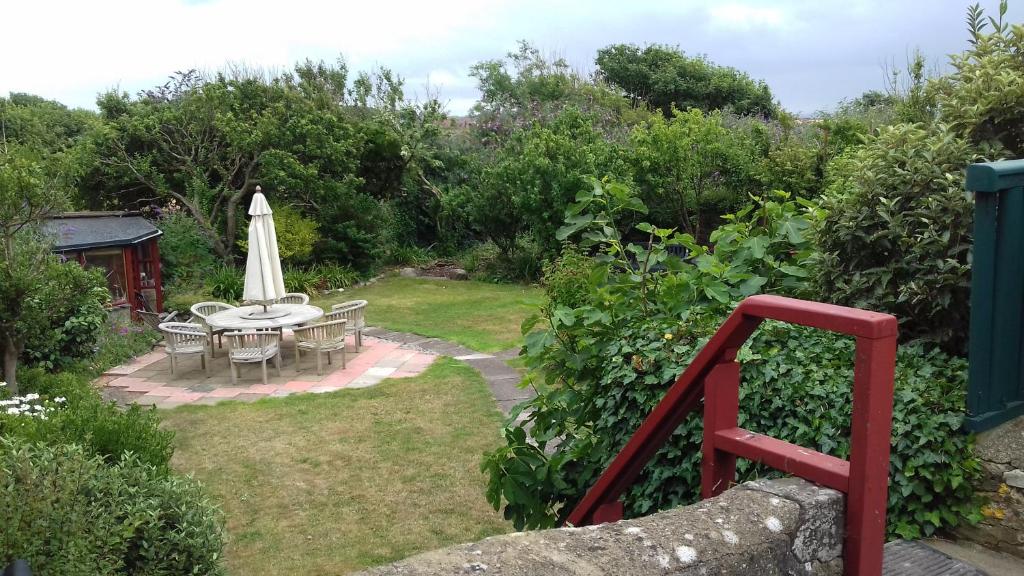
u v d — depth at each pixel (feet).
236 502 19.13
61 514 8.79
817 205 12.49
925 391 8.41
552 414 12.41
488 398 28.04
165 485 11.36
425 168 66.64
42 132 79.97
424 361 34.14
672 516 4.69
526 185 53.67
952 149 9.76
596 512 7.86
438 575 3.93
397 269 60.13
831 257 10.55
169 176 55.36
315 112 56.75
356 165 58.03
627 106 87.51
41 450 9.95
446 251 64.18
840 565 4.82
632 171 54.19
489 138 72.69
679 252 46.52
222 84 56.08
